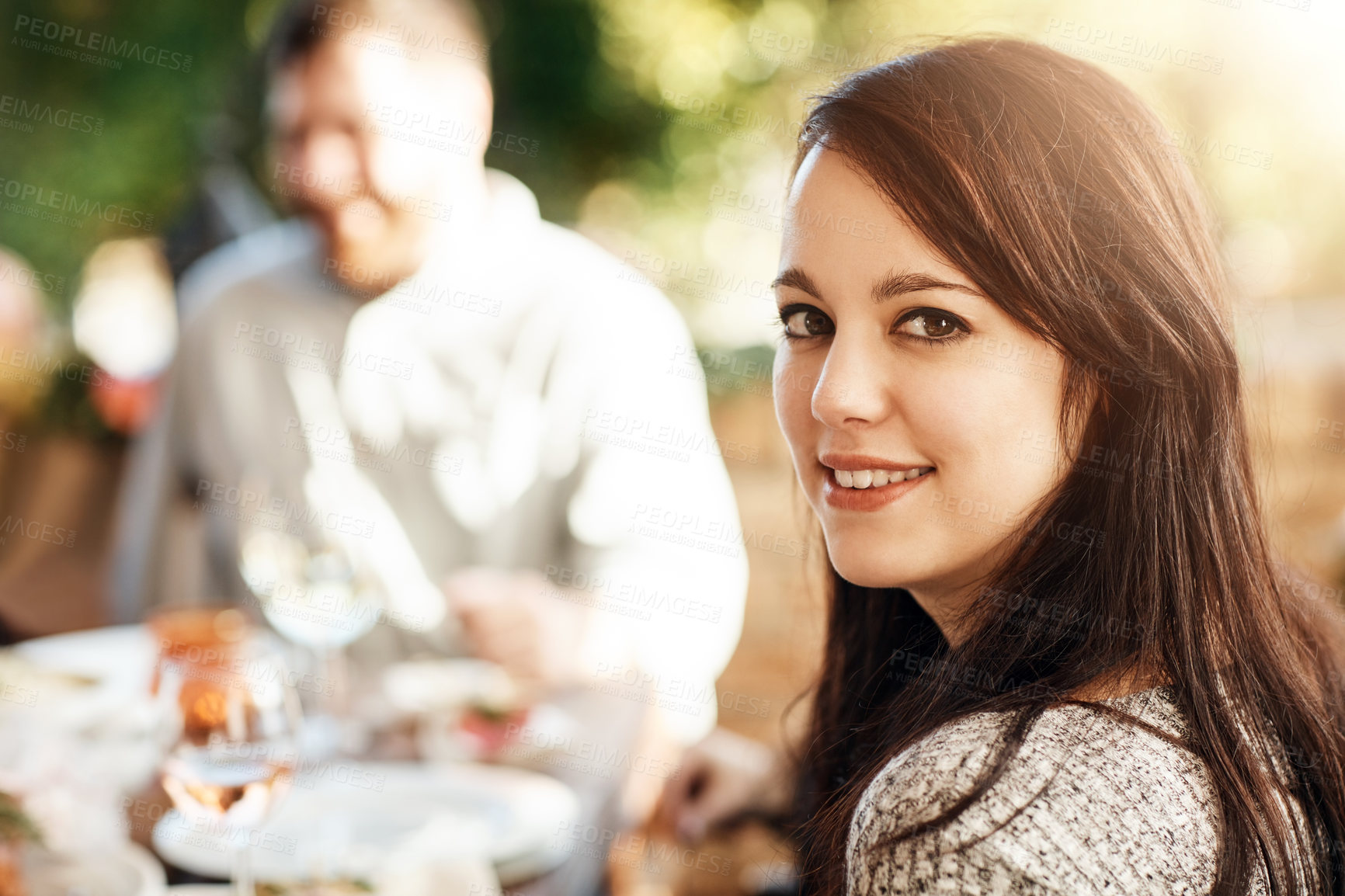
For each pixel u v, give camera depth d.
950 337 0.76
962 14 4.36
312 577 1.73
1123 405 0.78
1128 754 0.67
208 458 2.33
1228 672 0.79
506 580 1.93
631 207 8.36
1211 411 0.81
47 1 6.85
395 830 1.20
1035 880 0.59
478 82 2.32
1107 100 0.82
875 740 0.96
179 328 2.39
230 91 5.93
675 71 7.98
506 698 1.53
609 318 2.37
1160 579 0.78
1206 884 0.64
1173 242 0.81
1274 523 1.30
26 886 1.03
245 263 2.41
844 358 0.78
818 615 1.23
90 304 6.74
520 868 1.16
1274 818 0.72
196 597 2.33
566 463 2.33
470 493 2.32
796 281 0.80
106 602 3.23
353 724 1.56
